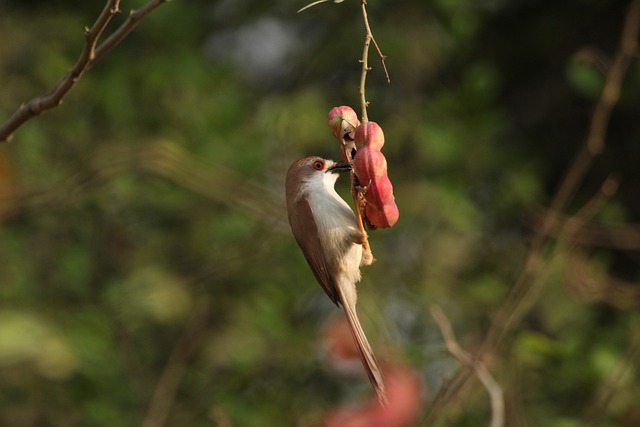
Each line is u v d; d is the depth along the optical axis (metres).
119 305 11.20
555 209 9.70
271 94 14.37
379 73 14.04
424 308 12.32
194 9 13.68
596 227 11.85
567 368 10.36
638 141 13.85
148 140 11.90
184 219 12.12
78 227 11.85
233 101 12.55
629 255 13.81
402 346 10.36
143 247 12.00
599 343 10.89
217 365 11.30
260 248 11.28
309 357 10.73
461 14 12.99
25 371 11.17
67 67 12.55
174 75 12.45
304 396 10.59
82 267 11.41
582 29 14.21
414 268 12.77
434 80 14.10
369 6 14.10
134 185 11.71
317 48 14.40
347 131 6.25
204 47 14.61
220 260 11.38
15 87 12.81
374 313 11.11
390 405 7.71
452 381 8.20
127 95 12.19
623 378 10.23
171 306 11.33
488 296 12.23
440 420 8.81
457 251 13.03
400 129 13.23
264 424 10.16
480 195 13.23
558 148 14.21
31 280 11.30
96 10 13.76
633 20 10.02
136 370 10.94
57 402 11.18
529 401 10.71
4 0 13.62
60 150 12.06
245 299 11.59
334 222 6.85
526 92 14.53
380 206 6.10
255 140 12.27
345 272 6.83
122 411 10.61
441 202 12.60
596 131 9.88
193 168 11.29
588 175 14.01
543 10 14.38
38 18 13.23
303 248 7.01
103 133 12.27
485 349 9.04
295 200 7.05
